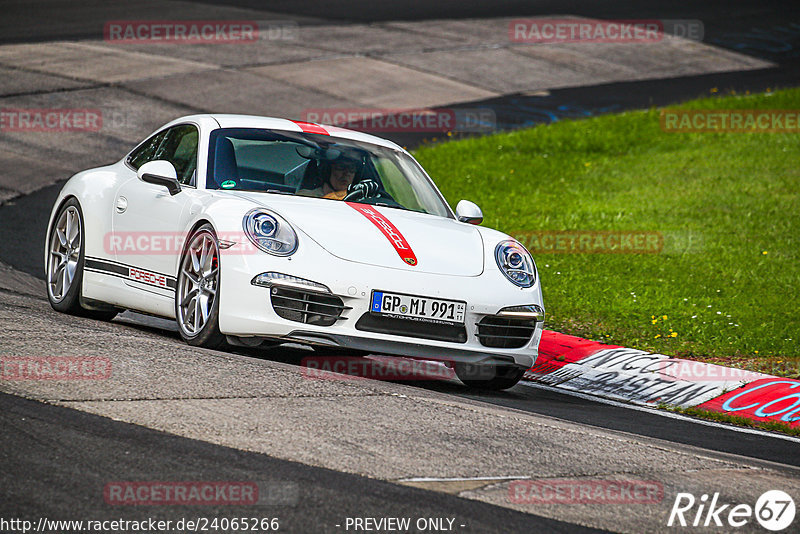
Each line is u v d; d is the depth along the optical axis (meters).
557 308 31.55
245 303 19.78
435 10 107.62
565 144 61.22
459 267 21.19
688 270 37.12
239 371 17.80
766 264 37.94
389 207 23.34
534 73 83.38
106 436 13.55
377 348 20.02
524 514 12.34
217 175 22.59
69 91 63.62
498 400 21.20
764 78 85.12
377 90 73.44
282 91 70.19
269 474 12.71
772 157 57.78
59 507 11.18
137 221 23.36
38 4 95.12
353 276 19.84
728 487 14.55
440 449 14.69
